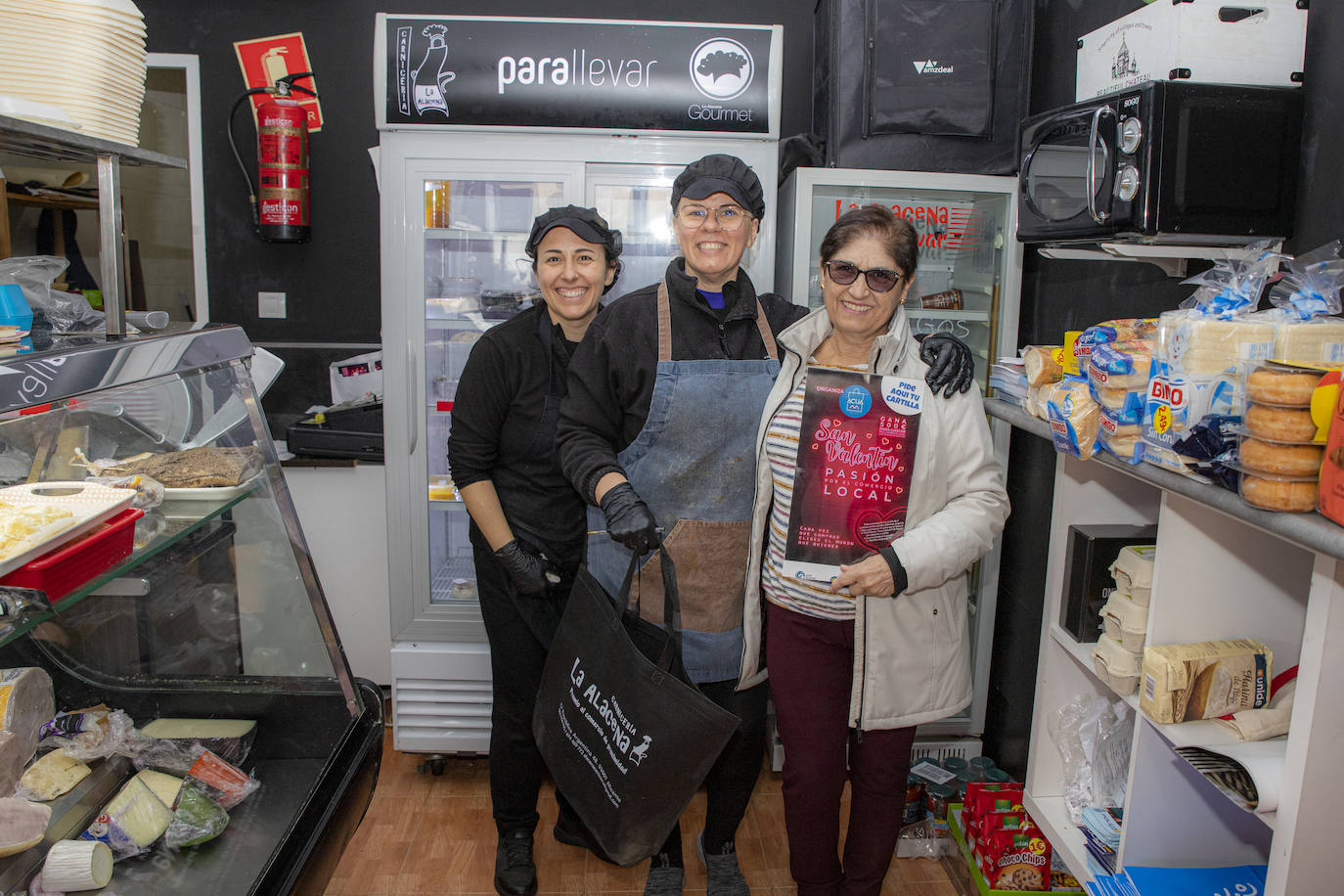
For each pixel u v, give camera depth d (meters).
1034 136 1.62
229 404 1.43
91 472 1.19
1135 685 1.35
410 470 2.35
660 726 1.39
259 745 1.43
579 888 2.01
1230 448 1.01
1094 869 1.43
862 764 1.62
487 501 1.81
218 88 3.04
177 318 3.23
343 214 3.10
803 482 1.50
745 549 1.67
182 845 1.21
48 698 1.26
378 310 3.16
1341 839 1.03
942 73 2.21
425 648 2.39
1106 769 1.55
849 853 1.64
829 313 1.53
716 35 2.21
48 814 1.13
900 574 1.43
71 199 2.77
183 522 1.30
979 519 1.50
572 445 1.63
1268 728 1.20
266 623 1.46
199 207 3.10
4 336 1.19
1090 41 1.60
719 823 1.85
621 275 2.53
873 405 1.48
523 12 2.97
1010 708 2.37
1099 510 1.57
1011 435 2.38
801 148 2.33
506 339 1.79
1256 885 1.34
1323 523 0.88
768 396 1.61
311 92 3.03
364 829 2.20
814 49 2.56
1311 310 1.06
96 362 1.16
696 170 1.59
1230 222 1.35
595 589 1.54
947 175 2.25
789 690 1.60
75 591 1.06
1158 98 1.30
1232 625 1.28
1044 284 2.24
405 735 2.43
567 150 2.27
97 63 1.34
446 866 2.07
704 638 1.67
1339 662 0.98
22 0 1.28
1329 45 1.31
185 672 1.44
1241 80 1.35
